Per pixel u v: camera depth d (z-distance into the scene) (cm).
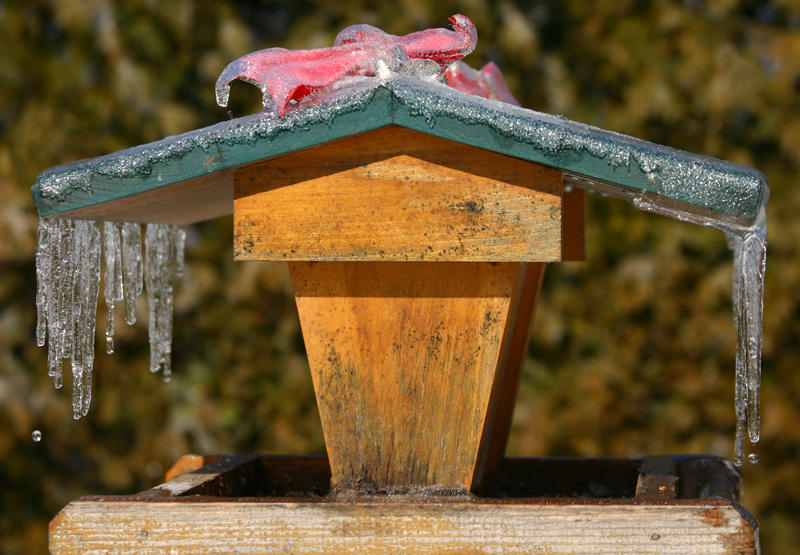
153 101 1089
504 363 537
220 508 398
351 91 385
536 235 390
